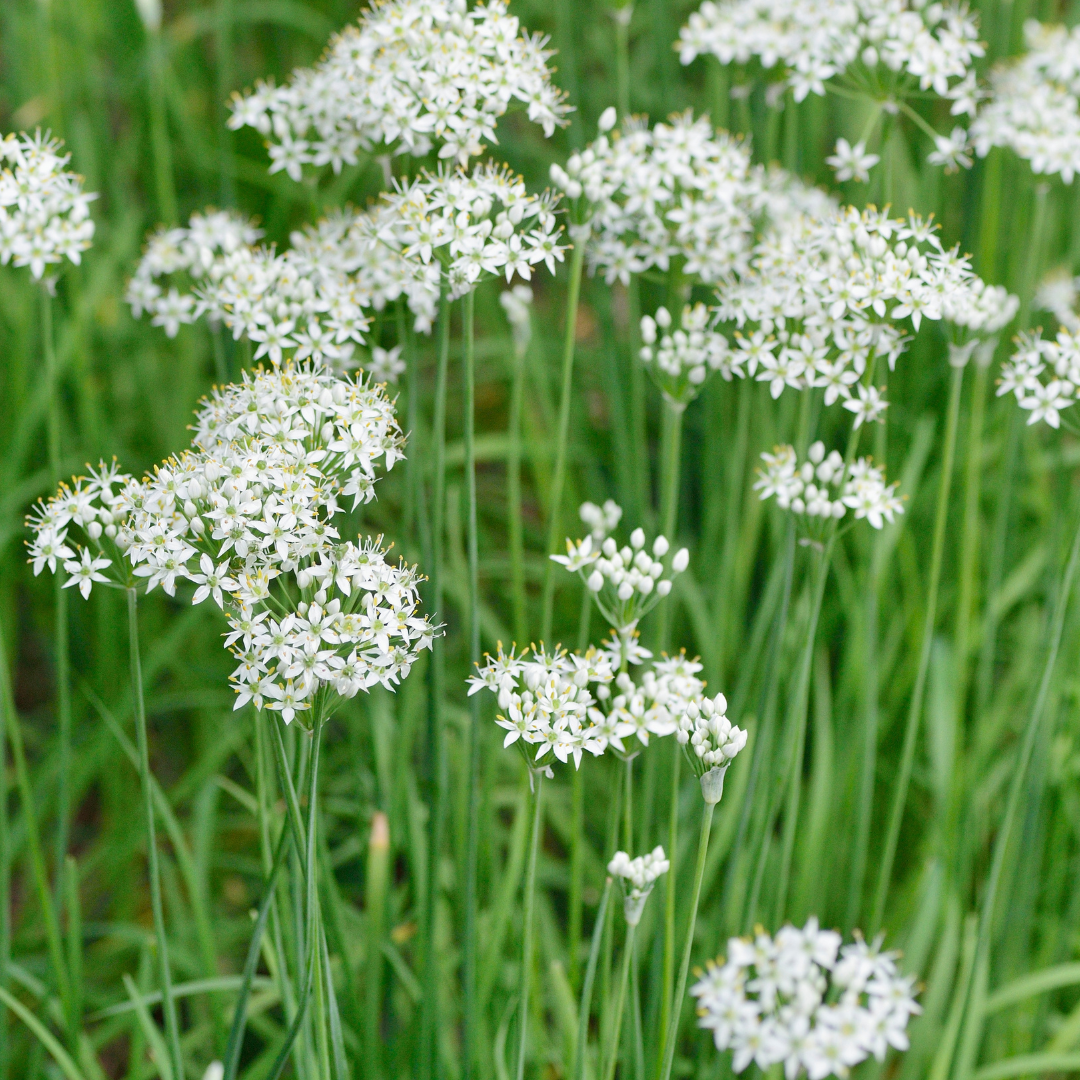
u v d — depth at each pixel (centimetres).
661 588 79
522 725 76
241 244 88
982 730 94
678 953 88
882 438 89
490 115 83
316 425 78
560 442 86
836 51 87
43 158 84
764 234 90
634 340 96
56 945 86
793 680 84
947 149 88
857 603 95
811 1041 71
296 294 85
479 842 89
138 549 76
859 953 73
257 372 81
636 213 88
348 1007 85
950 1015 85
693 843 88
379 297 86
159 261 88
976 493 89
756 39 89
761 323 85
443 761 85
